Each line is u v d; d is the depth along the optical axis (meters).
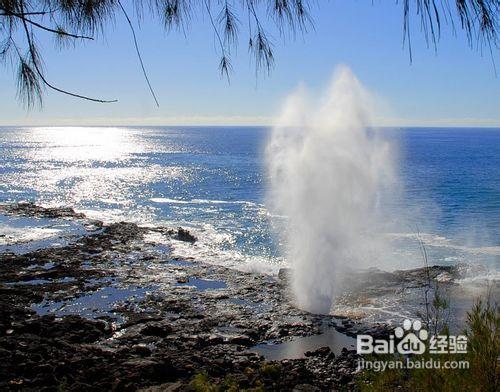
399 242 27.72
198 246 27.77
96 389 9.23
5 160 101.25
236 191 53.59
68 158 109.38
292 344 12.70
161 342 12.68
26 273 19.92
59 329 12.99
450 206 39.75
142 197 50.09
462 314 13.01
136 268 21.56
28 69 2.24
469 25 1.78
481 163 82.88
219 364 11.09
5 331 12.59
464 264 21.16
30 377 9.56
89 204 45.81
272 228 33.12
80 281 18.92
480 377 3.59
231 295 17.39
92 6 2.34
